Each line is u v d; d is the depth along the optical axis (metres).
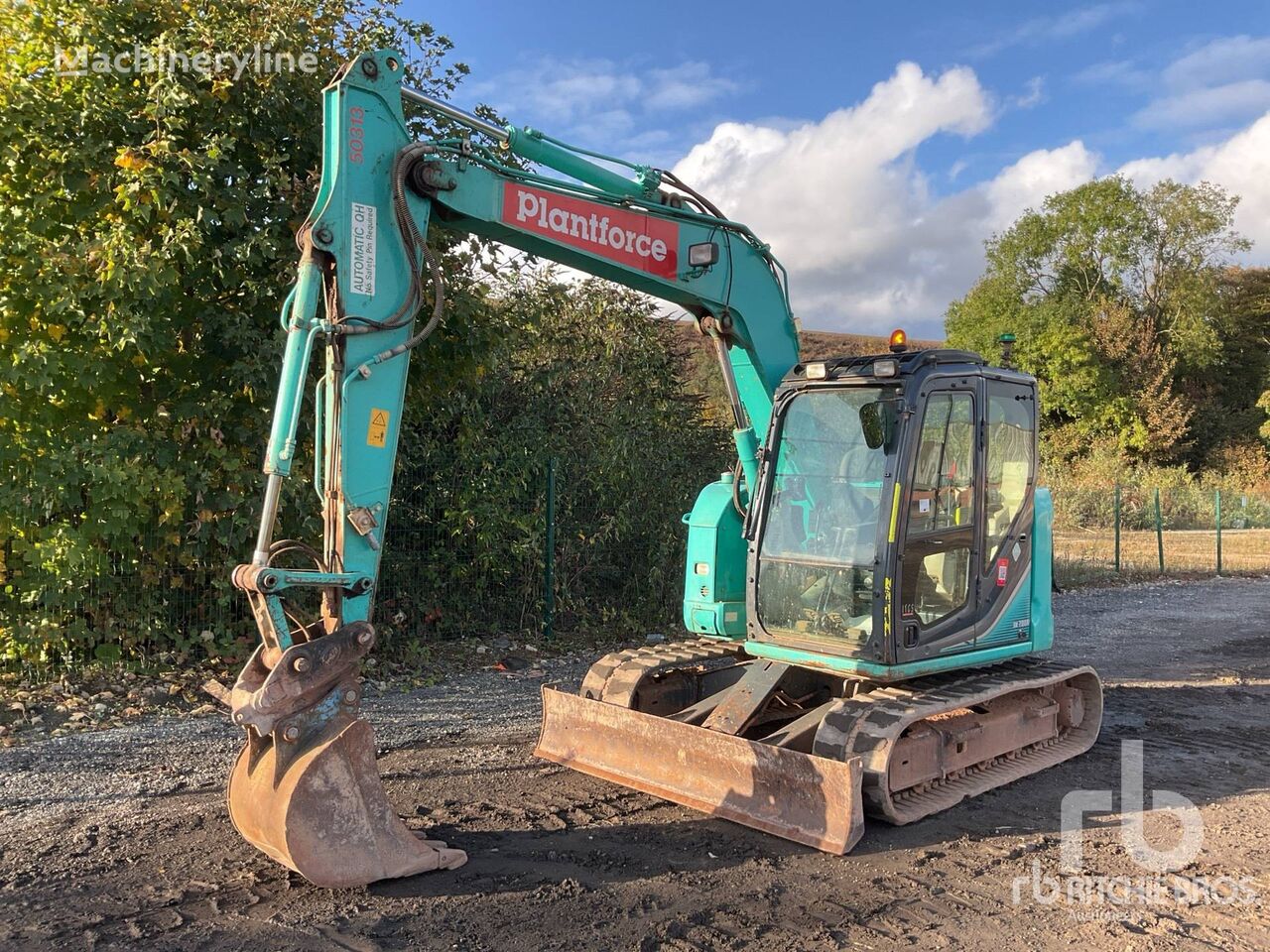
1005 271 42.72
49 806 5.05
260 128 7.86
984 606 5.76
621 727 5.68
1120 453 35.22
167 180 7.04
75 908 3.92
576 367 11.34
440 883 4.25
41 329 7.29
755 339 6.19
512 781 5.64
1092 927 3.98
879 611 5.15
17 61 7.22
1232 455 39.25
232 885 4.16
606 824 5.02
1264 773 6.19
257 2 7.84
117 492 7.11
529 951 3.67
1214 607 14.13
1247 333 44.56
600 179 5.55
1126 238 41.09
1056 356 38.16
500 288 10.09
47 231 7.30
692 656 6.27
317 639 4.13
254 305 7.66
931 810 5.23
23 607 7.28
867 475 5.36
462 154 4.88
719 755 5.19
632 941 3.77
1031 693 6.42
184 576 7.93
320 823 4.07
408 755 6.12
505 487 9.77
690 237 5.83
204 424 7.73
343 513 4.36
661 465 11.19
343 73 4.51
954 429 5.52
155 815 4.96
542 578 10.22
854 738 5.00
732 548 6.24
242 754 4.40
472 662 8.91
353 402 4.43
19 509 7.02
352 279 4.43
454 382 8.84
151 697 7.09
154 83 7.25
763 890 4.27
